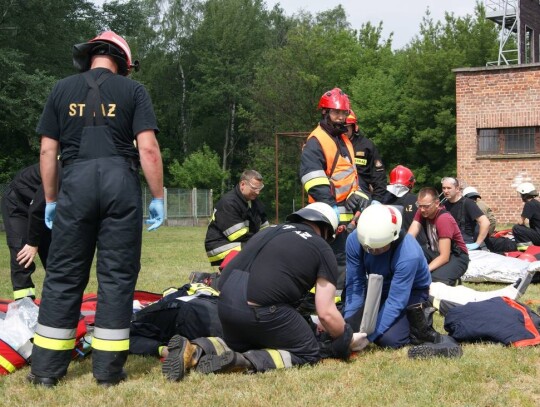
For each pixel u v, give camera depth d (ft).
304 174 19.94
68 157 14.10
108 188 13.76
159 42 169.37
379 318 16.99
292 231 15.24
